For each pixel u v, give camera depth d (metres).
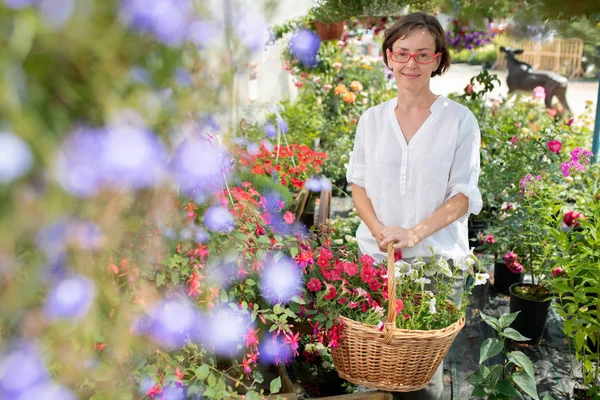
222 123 1.06
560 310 3.00
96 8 0.71
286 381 2.30
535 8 1.71
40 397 0.88
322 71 7.15
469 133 2.47
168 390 1.56
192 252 1.78
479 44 6.54
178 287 1.77
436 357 2.20
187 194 1.59
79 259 0.86
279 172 4.09
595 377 2.97
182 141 0.99
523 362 2.55
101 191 0.79
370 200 2.66
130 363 1.42
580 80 15.38
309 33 6.08
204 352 1.81
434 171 2.47
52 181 0.71
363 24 6.81
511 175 4.54
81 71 0.73
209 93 0.97
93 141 0.75
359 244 2.73
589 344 3.49
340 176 6.36
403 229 2.38
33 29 0.63
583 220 2.94
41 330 0.90
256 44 1.05
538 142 4.69
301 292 2.31
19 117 0.65
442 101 2.49
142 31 0.77
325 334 2.34
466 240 2.64
